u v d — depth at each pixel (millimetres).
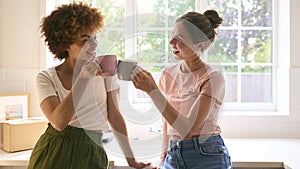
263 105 2293
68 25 1186
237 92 2295
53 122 1187
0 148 1804
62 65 1339
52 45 1289
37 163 1250
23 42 2088
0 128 1842
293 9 2102
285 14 2176
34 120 1817
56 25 1234
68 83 1293
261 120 2131
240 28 2281
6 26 2080
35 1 2078
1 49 2086
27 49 2088
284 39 2195
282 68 2219
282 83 2223
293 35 2105
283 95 2211
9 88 2088
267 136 2133
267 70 2279
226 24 2281
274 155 1638
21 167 1812
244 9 2281
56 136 1255
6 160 1555
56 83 1285
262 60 2281
